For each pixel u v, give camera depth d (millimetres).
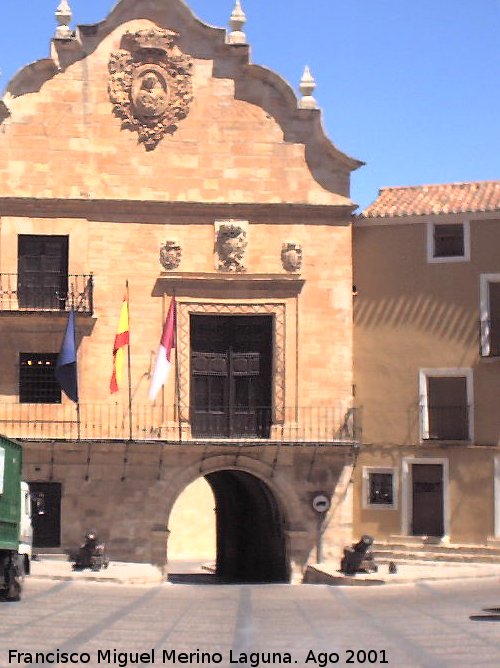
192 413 43812
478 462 44406
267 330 44406
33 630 25094
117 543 42875
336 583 39594
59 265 43500
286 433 43719
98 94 44000
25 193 43406
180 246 43844
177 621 27844
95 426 43000
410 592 36281
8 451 31406
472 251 44875
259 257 44250
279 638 24797
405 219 45219
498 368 44500
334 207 44438
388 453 45062
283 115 44656
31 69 43625
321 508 43531
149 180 43938
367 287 45531
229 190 44281
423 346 45031
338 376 44219
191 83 44375
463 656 22125
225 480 52312
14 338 43031
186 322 43688
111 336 43406
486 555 43062
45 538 42719
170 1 44406
